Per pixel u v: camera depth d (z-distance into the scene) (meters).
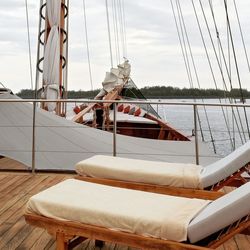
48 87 4.43
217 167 2.21
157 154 4.09
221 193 2.04
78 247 1.98
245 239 2.06
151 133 6.11
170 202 1.64
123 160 2.52
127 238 1.45
